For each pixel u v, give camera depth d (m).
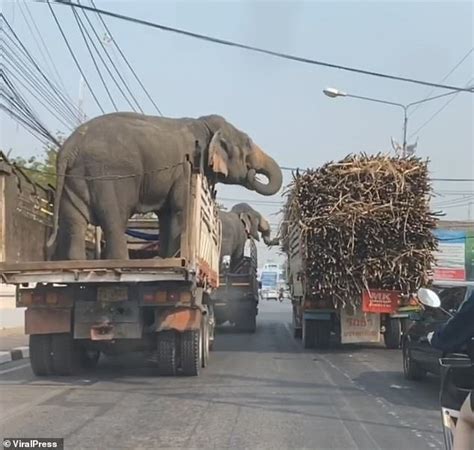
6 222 11.66
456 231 40.34
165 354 12.29
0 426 8.47
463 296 11.49
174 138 13.81
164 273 11.38
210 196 15.30
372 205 16.72
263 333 24.61
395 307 17.14
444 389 5.03
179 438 7.89
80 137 13.15
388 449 7.50
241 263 27.36
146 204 13.55
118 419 8.90
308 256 17.03
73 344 12.56
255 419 8.95
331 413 9.42
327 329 18.02
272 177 17.38
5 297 25.41
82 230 13.05
